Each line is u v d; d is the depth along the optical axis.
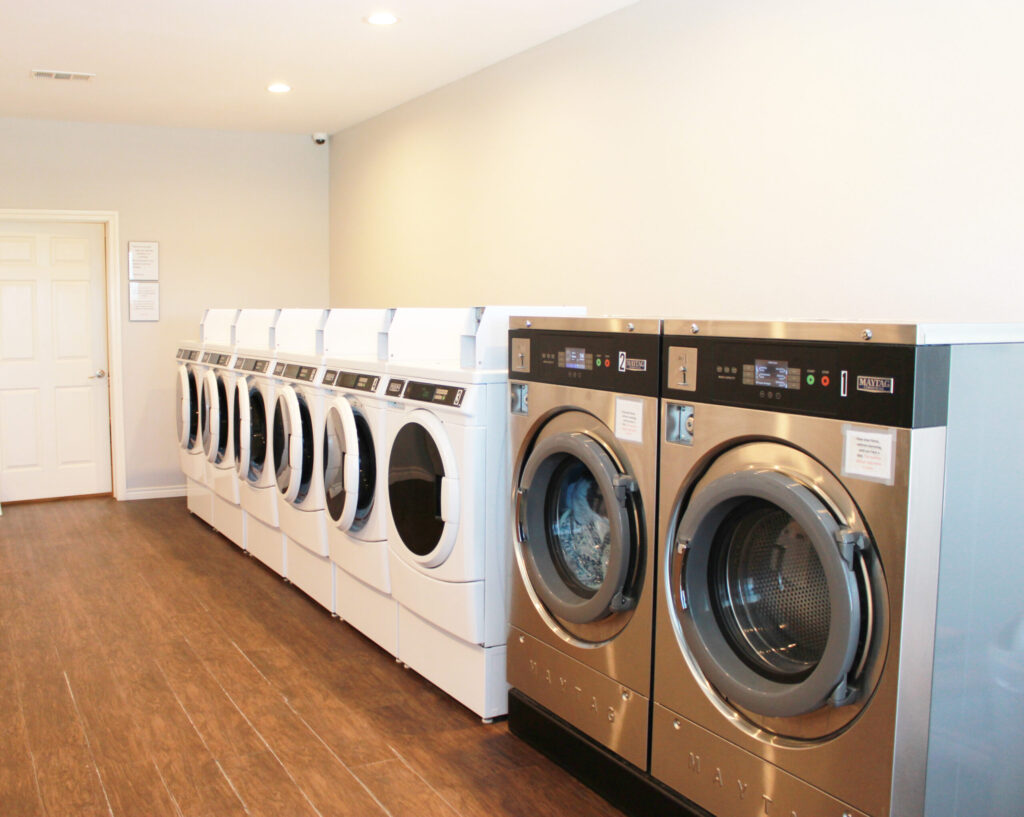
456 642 2.94
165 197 6.37
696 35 3.25
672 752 2.13
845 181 2.71
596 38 3.79
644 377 2.16
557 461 2.50
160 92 5.20
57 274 6.22
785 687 1.83
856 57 2.66
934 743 1.69
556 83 4.06
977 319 2.37
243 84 5.00
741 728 1.93
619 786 2.31
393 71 4.71
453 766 2.57
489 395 2.74
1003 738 1.82
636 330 2.18
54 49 4.28
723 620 2.02
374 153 6.01
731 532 2.00
